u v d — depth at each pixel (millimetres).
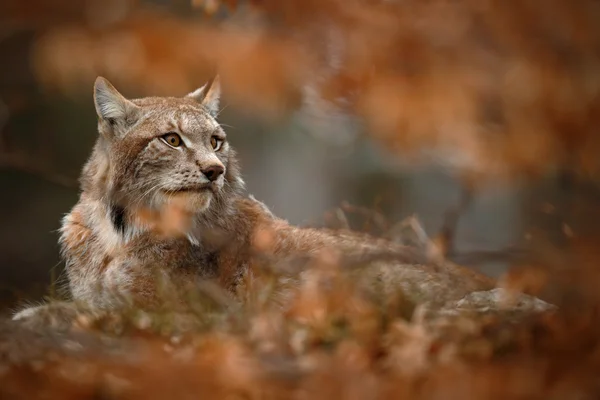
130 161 10836
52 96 22734
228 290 10555
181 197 10641
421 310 8883
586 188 13984
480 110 12797
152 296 10492
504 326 8578
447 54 12430
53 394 7586
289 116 15734
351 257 9555
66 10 14977
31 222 26109
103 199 11062
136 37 13812
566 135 12703
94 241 11086
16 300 12188
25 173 26125
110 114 11031
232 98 13945
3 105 20906
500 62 12383
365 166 30125
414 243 11664
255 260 10469
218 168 10602
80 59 14602
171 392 7527
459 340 8367
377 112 12984
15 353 8016
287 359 8133
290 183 30312
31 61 22062
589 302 8367
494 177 14141
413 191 29266
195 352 8125
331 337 8664
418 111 12703
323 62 13016
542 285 8648
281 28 13188
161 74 13695
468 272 10672
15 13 15859
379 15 12469
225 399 7531
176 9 15188
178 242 10695
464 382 7637
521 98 12414
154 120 10883
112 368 7637
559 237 10953
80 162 25156
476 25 12234
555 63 12234
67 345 8086
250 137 29688
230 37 13406
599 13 11867
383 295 9500
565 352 8000
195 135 10875
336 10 12547
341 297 9164
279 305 9758
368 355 8266
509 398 7566
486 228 25141
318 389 7594
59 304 9734
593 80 12203
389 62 12602
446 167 15406
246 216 11422
